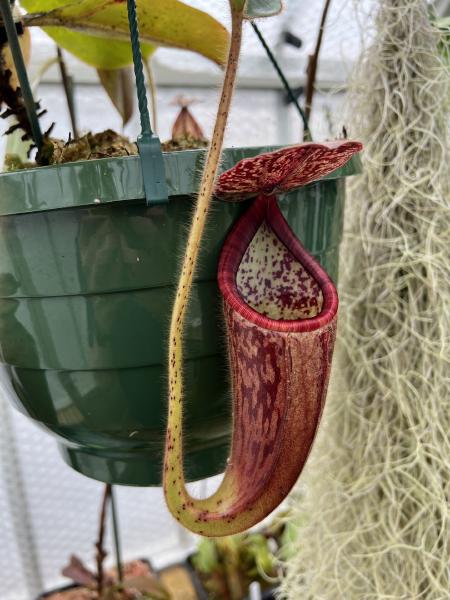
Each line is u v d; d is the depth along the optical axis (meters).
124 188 0.23
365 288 0.44
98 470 0.31
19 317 0.27
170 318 0.26
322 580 0.48
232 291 0.25
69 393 0.28
